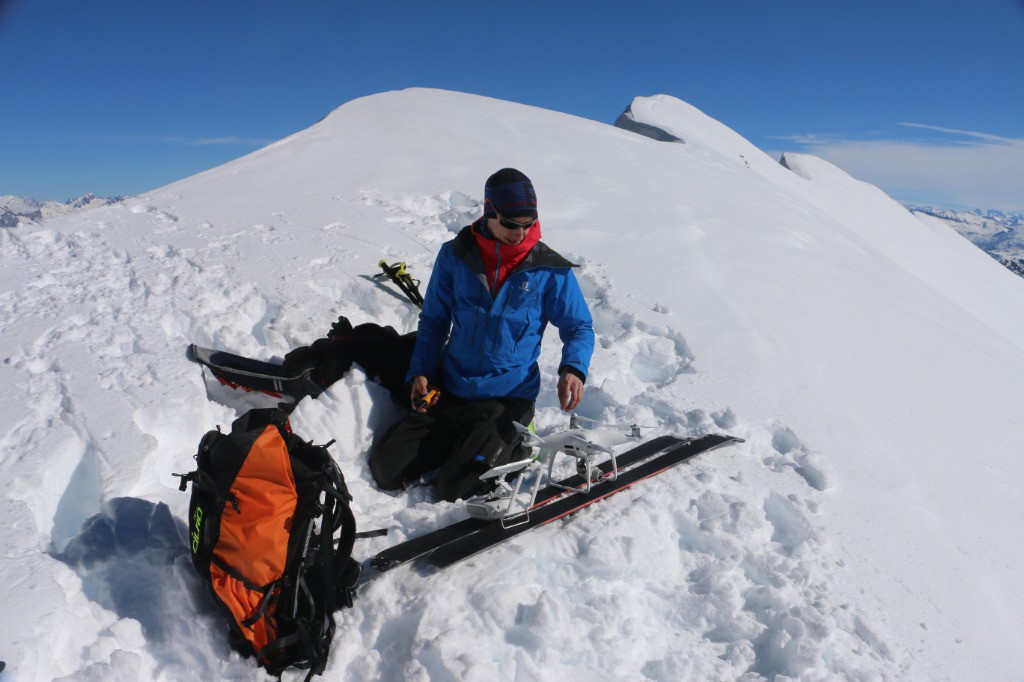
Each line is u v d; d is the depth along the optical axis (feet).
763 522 8.62
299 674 6.42
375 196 20.22
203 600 6.71
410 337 10.98
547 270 9.29
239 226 16.66
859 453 10.61
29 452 7.98
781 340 14.02
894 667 6.99
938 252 57.57
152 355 10.52
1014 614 7.98
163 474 8.75
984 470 10.74
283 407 9.91
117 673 5.59
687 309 14.93
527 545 7.76
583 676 6.63
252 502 6.41
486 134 31.76
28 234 14.61
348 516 6.79
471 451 8.90
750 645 7.20
